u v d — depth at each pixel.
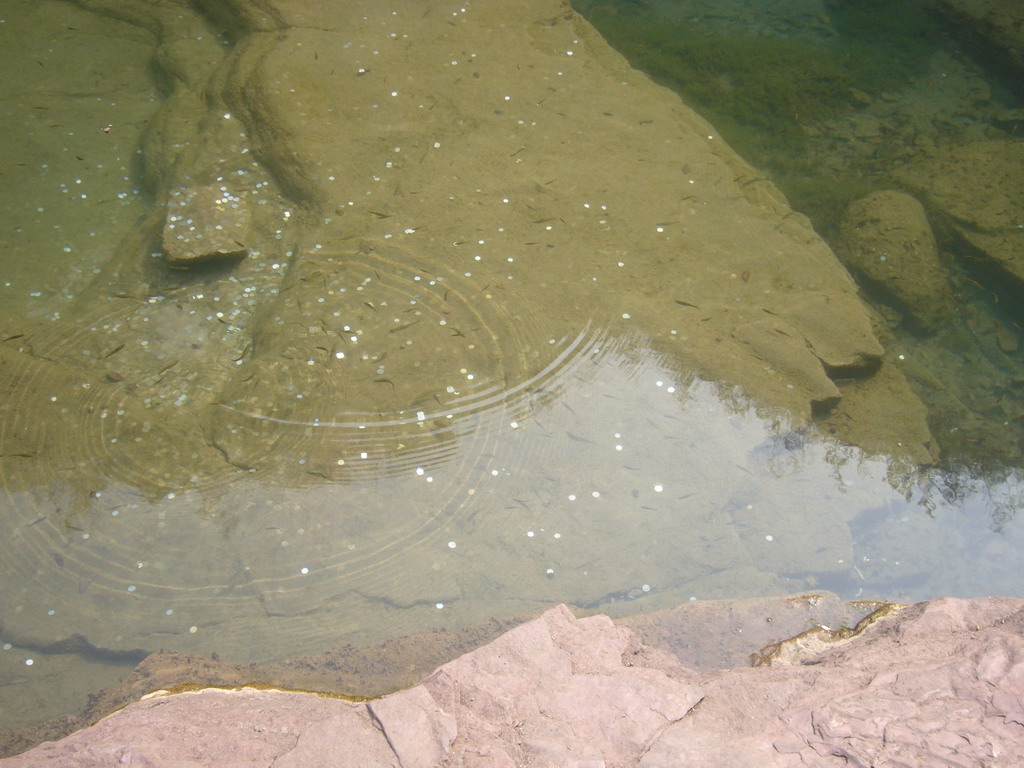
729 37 5.16
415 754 2.10
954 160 4.41
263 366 3.18
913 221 4.05
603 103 4.12
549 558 2.90
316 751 2.11
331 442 3.06
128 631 2.73
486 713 2.19
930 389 3.63
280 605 2.79
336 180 3.65
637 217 3.68
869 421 3.35
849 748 2.08
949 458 3.39
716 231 3.69
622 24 5.18
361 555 2.88
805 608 2.73
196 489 2.97
